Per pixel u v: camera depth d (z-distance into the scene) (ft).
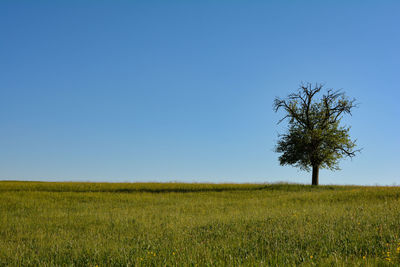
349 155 120.37
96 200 86.84
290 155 124.06
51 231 48.06
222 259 27.14
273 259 25.94
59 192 98.12
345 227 35.78
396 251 25.03
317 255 26.27
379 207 51.62
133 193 100.63
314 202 74.38
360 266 22.44
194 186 116.47
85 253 31.09
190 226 44.83
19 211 69.56
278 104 129.59
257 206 71.77
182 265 25.27
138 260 26.89
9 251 33.94
